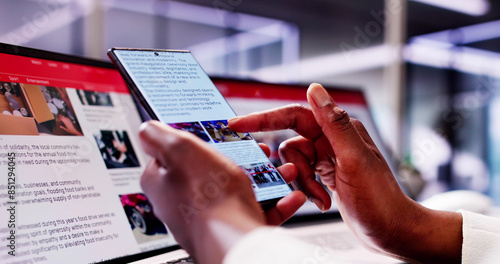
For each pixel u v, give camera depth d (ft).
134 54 1.66
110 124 2.05
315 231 2.66
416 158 4.28
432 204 3.07
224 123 1.72
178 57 1.83
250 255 0.86
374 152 1.78
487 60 15.49
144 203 1.96
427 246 1.72
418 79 16.10
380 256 2.04
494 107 15.30
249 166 1.59
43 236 1.50
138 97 1.54
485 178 14.05
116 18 16.21
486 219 1.70
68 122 1.84
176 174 1.11
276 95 3.34
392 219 1.69
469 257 1.61
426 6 14.37
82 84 2.02
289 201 1.45
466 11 14.75
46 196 1.58
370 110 3.82
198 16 17.56
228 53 19.11
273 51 17.81
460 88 15.88
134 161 2.06
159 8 16.79
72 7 11.48
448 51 15.90
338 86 3.67
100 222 1.72
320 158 1.94
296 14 16.49
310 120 1.86
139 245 1.82
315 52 16.42
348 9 15.01
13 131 1.59
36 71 1.81
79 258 1.57
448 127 13.93
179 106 1.60
